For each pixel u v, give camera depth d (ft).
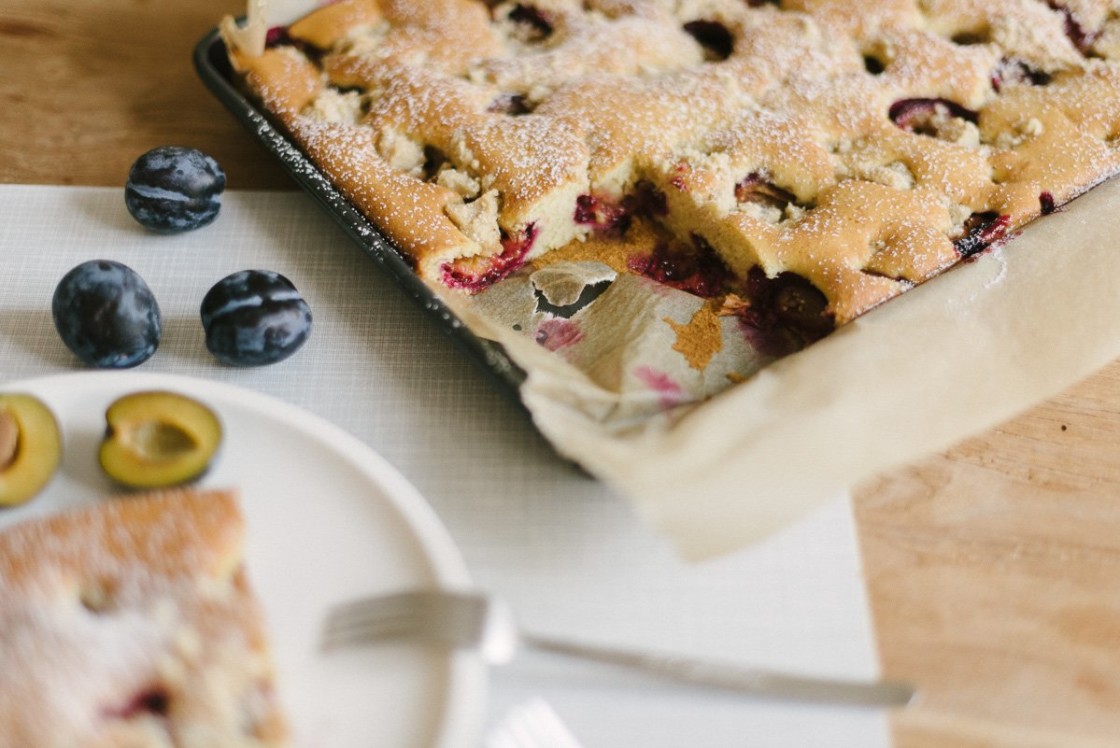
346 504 1.71
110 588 1.58
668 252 2.22
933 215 2.11
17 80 2.41
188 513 1.62
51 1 2.58
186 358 1.98
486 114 2.22
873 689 1.65
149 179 2.09
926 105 2.28
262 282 1.95
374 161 2.16
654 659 1.65
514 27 2.43
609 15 2.43
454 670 1.57
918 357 1.93
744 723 1.65
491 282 2.14
